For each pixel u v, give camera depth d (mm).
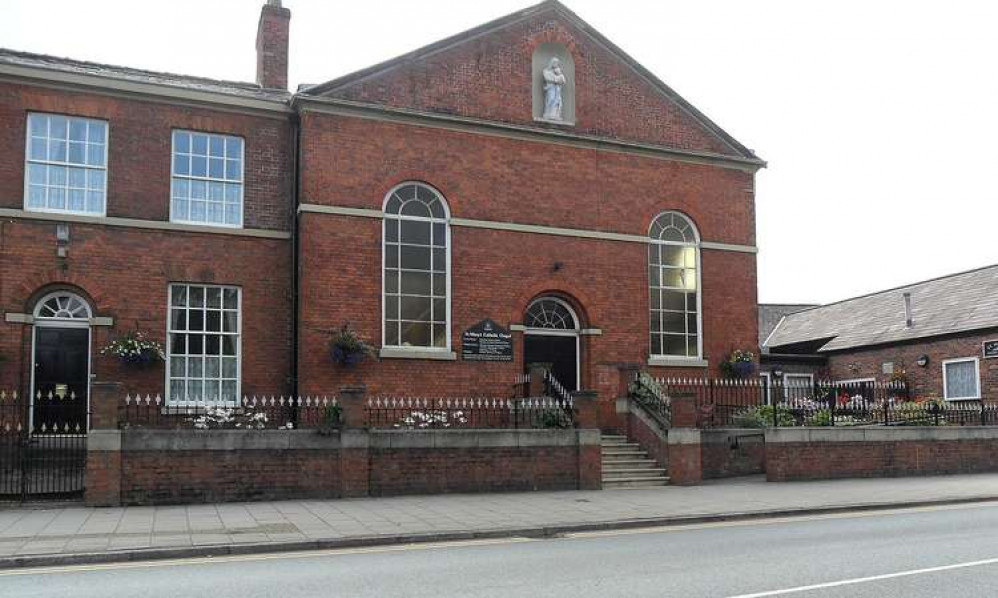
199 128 19422
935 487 17906
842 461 19703
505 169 21188
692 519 13758
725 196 23562
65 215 18109
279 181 19953
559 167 21750
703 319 22828
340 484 15695
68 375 18016
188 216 19234
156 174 18969
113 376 18094
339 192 19484
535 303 21547
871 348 31422
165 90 19016
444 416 18219
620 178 22375
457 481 16516
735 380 22766
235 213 19578
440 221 20547
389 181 20000
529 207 21312
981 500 16406
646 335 22156
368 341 19375
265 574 9320
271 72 22000
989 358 26781
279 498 15312
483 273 20703
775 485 18281
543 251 21312
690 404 18641
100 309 18188
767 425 20125
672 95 23172
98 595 8273
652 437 19078
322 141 19484
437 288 20344
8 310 17547
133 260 18578
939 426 21094
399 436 16219
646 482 18141
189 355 18875
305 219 19172
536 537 12234
